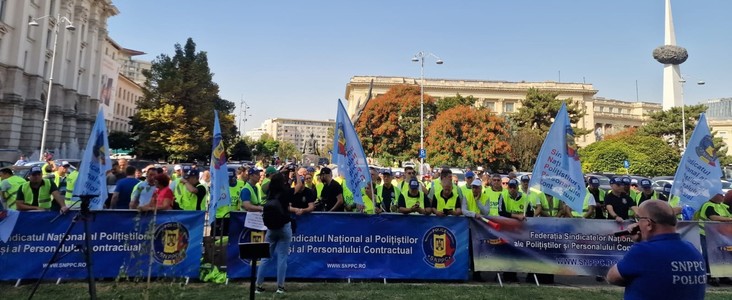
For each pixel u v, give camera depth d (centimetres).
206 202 895
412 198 791
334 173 1675
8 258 648
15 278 645
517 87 8994
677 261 269
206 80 4403
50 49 4812
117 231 679
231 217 715
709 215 831
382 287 675
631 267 279
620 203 804
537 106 5572
